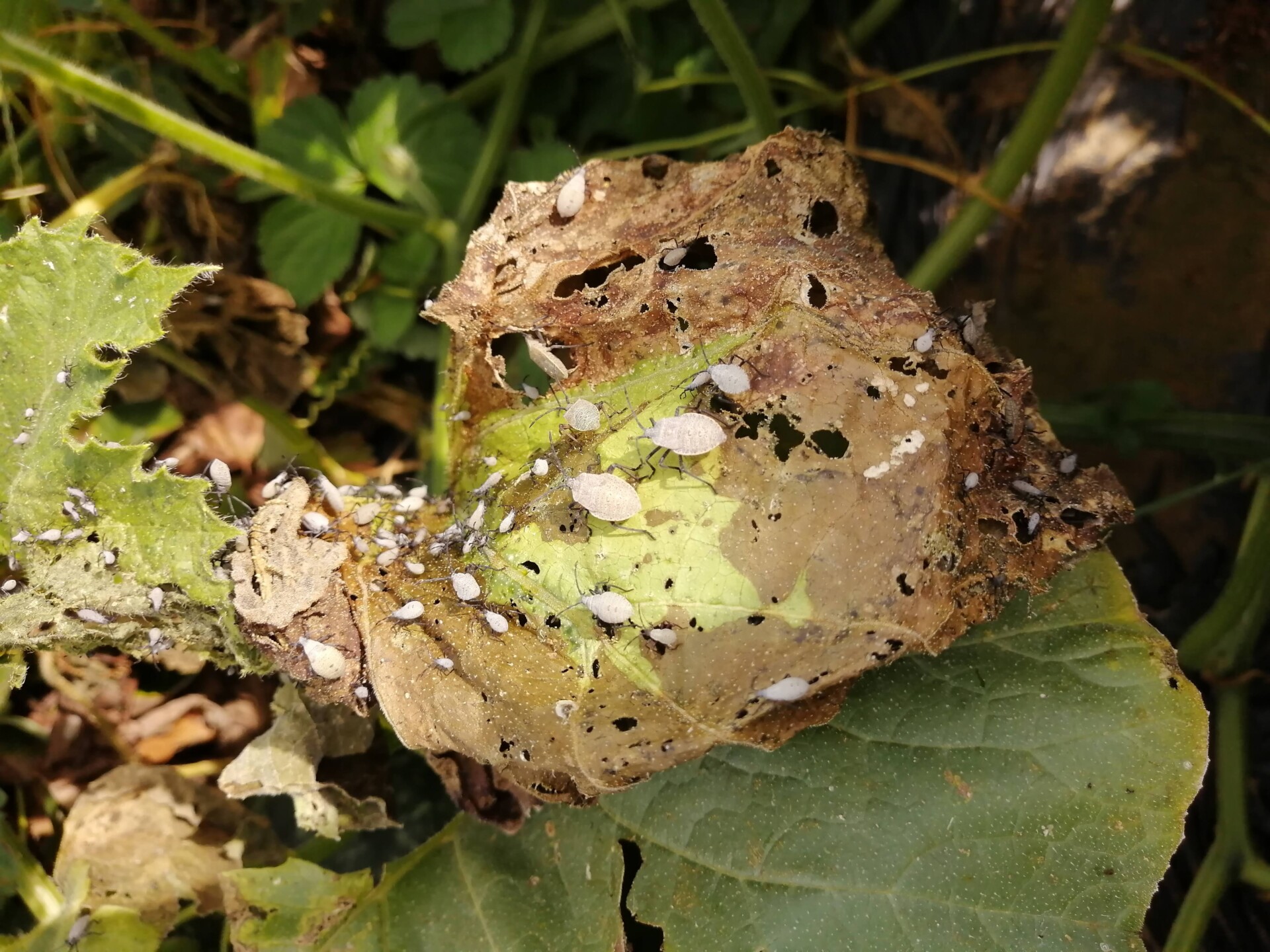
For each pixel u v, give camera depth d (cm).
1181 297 22
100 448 17
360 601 17
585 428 16
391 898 18
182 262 22
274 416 22
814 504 15
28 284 17
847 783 17
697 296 16
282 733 18
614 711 15
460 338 18
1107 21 19
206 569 16
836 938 16
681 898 17
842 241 17
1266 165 21
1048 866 16
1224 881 20
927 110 23
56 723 21
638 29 22
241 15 22
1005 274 23
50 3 21
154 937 20
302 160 21
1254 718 21
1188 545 22
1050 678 17
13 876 20
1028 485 16
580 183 17
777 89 23
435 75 24
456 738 16
